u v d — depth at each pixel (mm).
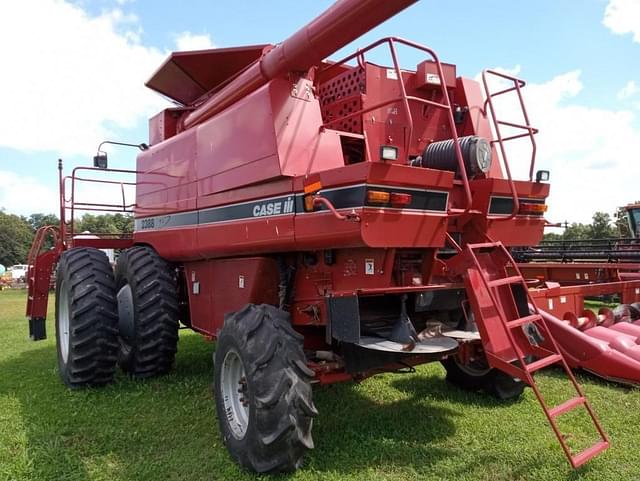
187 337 7949
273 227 3541
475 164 3633
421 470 3148
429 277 3482
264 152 3555
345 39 3086
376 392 4754
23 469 3172
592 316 6016
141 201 5711
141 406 4383
